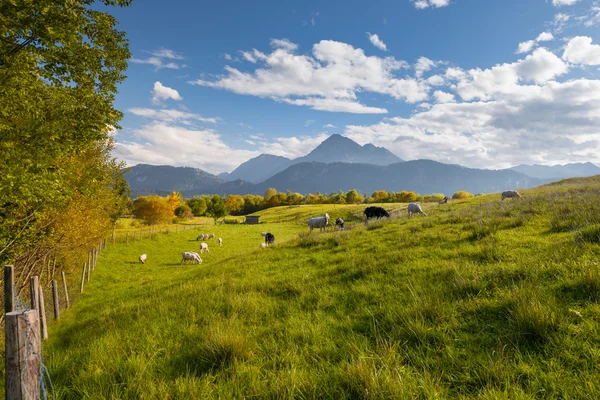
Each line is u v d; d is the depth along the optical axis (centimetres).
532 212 1304
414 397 308
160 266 2988
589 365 314
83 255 2062
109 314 1008
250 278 1095
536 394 291
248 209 17112
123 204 3556
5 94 695
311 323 562
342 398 330
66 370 522
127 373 446
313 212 9175
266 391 359
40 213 1005
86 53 878
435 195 15000
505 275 586
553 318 385
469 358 365
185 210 11250
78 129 908
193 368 459
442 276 676
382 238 1363
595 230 731
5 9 665
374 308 582
